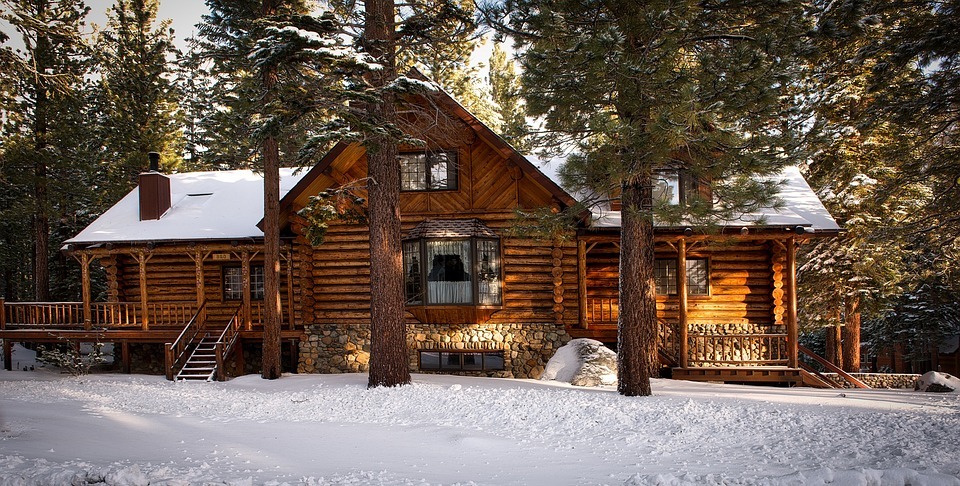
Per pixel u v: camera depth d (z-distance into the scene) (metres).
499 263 19.70
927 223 19.16
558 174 14.20
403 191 20.30
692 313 20.59
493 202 19.95
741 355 19.06
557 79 13.80
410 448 9.97
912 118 16.88
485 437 10.59
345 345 20.69
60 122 27.39
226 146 32.75
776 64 12.79
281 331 20.62
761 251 20.67
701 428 10.83
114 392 16.44
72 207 32.69
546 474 8.29
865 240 19.81
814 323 25.27
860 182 22.62
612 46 12.41
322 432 11.27
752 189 13.09
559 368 17.98
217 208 23.33
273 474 8.16
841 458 8.56
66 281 33.38
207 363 19.64
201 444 10.05
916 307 30.03
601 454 9.41
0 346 28.47
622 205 14.62
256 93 18.86
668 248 20.92
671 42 12.93
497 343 20.08
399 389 15.25
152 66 32.03
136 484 7.19
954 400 13.83
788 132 13.71
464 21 15.97
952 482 6.96
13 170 27.16
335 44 14.47
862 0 13.42
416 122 19.47
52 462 8.17
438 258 19.50
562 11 13.96
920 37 15.96
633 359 14.33
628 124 12.67
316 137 14.83
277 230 19.30
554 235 15.98
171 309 22.72
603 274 20.88
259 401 14.85
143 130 32.09
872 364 34.38
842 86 22.72
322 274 20.94
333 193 16.89
